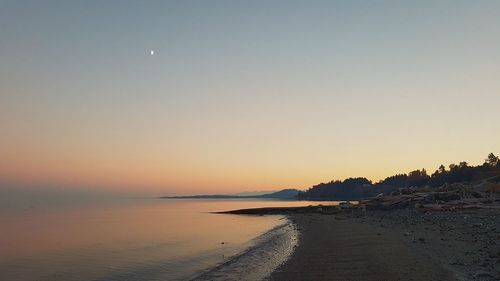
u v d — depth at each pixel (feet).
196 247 116.78
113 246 125.80
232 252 101.14
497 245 76.18
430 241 87.97
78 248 123.24
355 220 191.31
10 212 424.87
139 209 506.07
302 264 72.08
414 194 308.60
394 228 128.98
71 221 263.29
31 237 159.74
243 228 186.39
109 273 79.77
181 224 224.74
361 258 72.74
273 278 62.08
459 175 644.27
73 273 81.71
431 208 218.59
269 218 272.10
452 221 142.20
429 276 53.78
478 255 66.49
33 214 373.20
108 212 415.64
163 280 69.87
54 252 115.24
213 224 221.25
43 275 80.94
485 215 168.35
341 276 58.95
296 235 130.31
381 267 62.39
